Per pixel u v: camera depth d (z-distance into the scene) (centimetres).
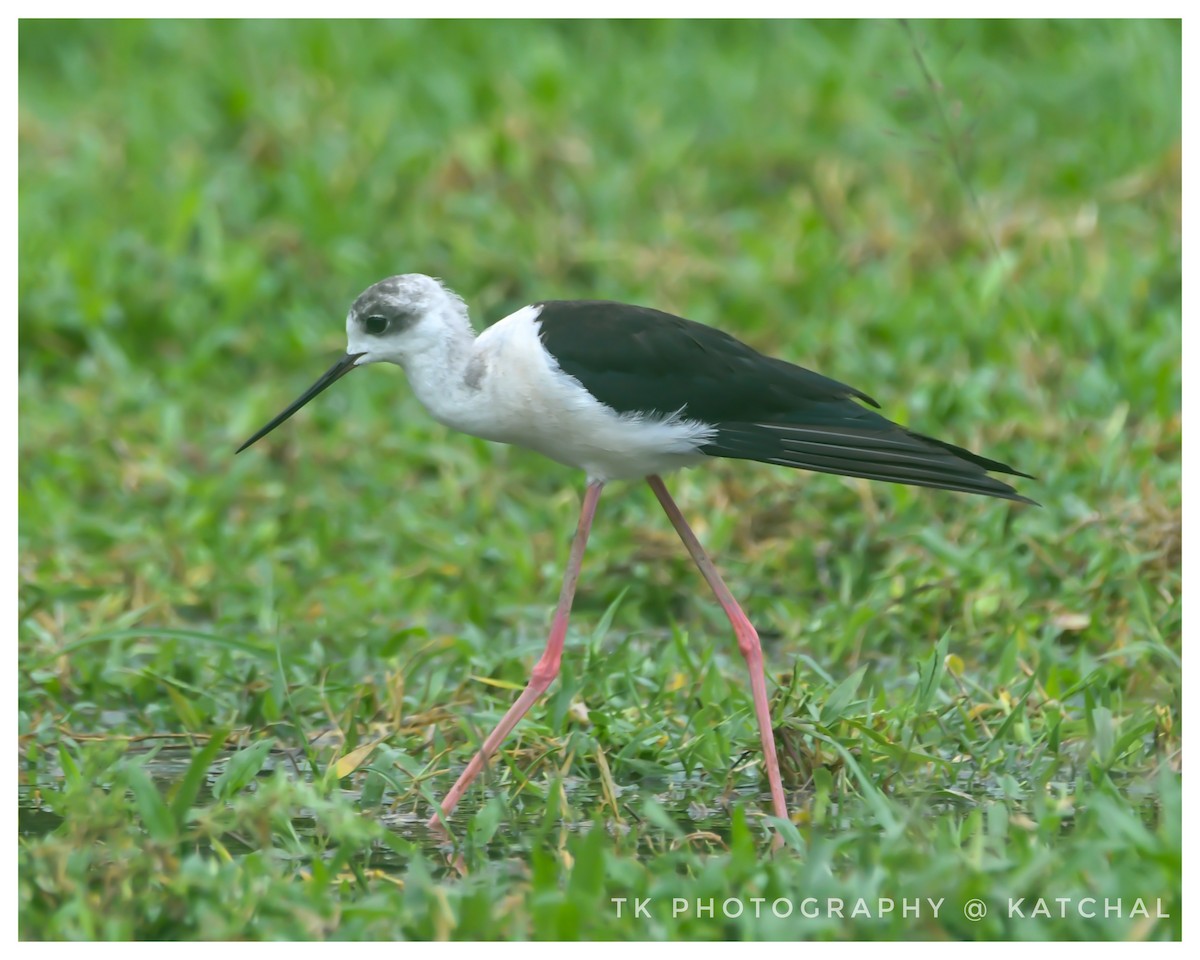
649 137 1725
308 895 694
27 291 1474
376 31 1927
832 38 1938
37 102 1853
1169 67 1778
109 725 970
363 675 1017
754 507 1189
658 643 1014
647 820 833
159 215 1587
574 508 1212
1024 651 1008
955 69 1775
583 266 1519
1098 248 1480
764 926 659
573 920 658
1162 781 732
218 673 991
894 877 691
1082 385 1289
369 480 1263
